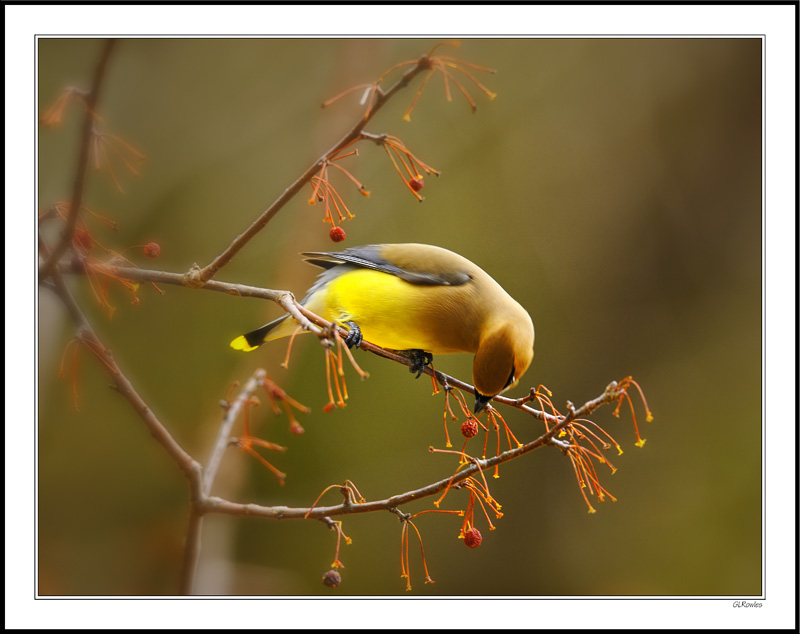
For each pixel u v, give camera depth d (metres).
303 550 13.36
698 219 17.22
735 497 15.03
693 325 16.75
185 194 14.23
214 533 11.25
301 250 13.86
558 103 17.23
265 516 5.30
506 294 8.23
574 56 17.30
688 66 17.50
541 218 16.66
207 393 12.87
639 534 14.98
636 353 16.45
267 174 14.61
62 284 5.57
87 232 5.77
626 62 17.48
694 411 16.05
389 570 13.82
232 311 13.47
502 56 17.08
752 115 17.38
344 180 14.36
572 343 16.25
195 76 14.44
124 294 11.70
